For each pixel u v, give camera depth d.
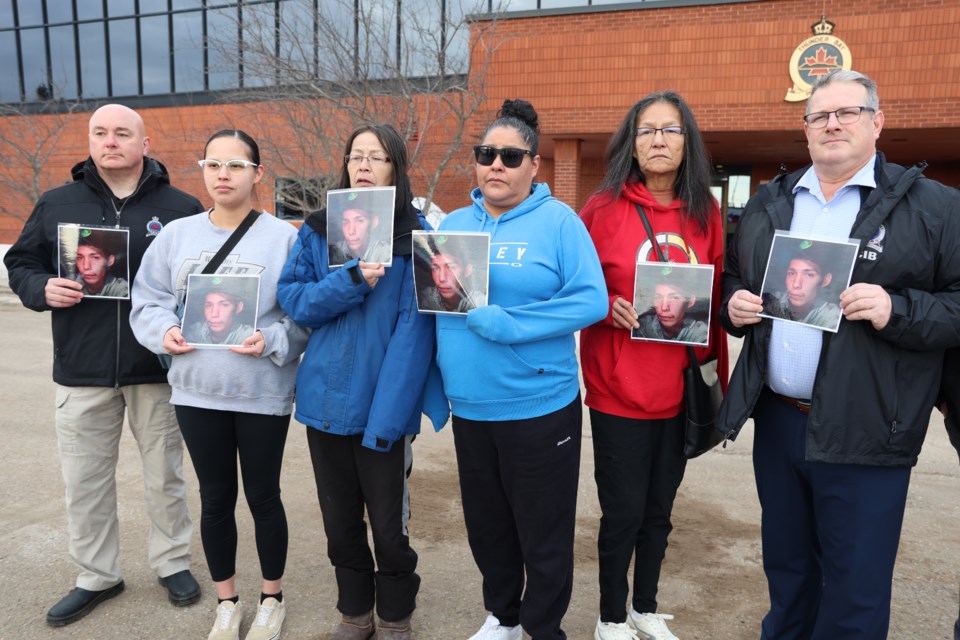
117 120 2.78
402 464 2.57
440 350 2.44
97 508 2.94
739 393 2.37
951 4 10.18
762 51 11.07
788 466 2.39
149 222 2.92
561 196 12.52
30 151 17.75
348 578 2.68
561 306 2.26
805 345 2.22
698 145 2.53
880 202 2.12
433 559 3.46
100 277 2.73
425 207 10.30
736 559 3.49
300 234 2.65
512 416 2.34
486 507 2.55
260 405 2.59
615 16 11.66
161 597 3.07
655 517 2.68
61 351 2.84
